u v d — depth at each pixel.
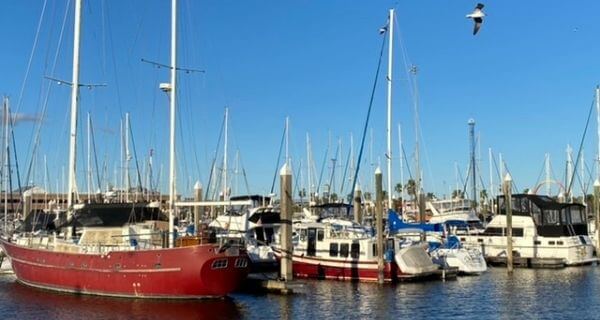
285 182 33.44
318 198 77.56
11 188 50.97
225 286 28.30
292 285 32.09
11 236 37.44
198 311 27.00
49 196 61.25
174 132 31.55
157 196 63.12
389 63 46.78
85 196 58.12
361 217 50.34
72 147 35.38
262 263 42.75
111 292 29.55
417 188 65.12
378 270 36.06
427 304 29.75
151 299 28.67
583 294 33.06
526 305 29.83
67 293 31.06
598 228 50.31
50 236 34.44
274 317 26.38
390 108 46.41
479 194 87.69
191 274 27.70
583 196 71.38
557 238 46.84
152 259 28.48
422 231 41.00
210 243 28.09
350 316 26.81
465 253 41.34
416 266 36.94
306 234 39.41
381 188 36.25
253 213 46.84
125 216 31.16
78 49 36.03
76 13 36.06
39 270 32.56
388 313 27.59
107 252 29.73
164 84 32.16
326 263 38.12
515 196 48.91
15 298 29.97
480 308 28.97
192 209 60.03
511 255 42.44
